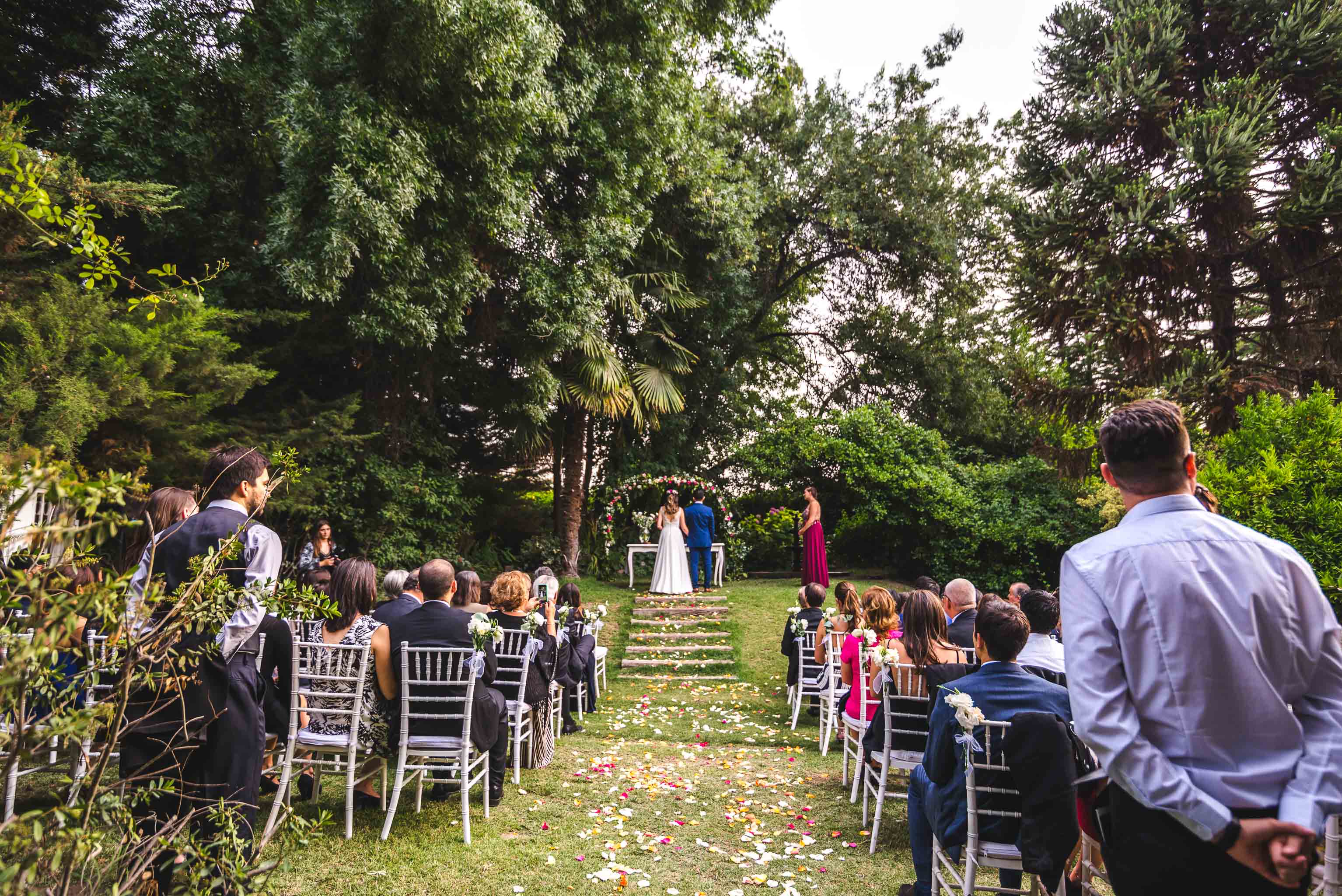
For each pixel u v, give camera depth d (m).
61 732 1.50
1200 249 11.08
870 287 18.67
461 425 15.34
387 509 11.40
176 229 9.59
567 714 6.93
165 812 2.49
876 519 14.65
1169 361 11.42
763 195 15.84
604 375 12.42
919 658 3.97
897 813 4.46
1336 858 2.12
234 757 2.57
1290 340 11.33
